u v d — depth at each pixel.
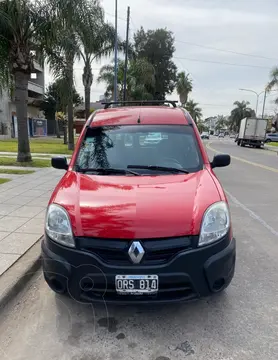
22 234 4.65
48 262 2.70
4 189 7.61
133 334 2.68
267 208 6.70
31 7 10.66
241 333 2.68
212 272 2.58
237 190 8.63
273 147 35.34
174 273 2.49
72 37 12.61
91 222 2.59
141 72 28.92
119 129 3.98
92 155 3.71
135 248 2.46
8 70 11.96
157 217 2.57
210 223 2.65
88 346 2.54
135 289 2.49
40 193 7.23
